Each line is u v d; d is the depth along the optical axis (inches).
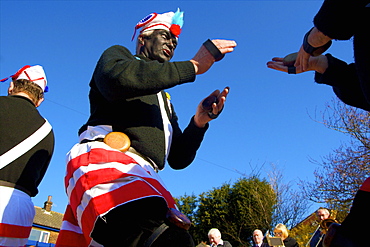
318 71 64.9
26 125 92.7
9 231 80.7
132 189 55.9
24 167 88.7
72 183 63.0
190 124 87.3
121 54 70.8
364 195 47.9
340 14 48.5
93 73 72.0
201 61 66.4
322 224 58.1
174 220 53.2
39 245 310.5
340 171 497.4
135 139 68.2
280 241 251.9
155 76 61.4
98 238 55.0
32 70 105.1
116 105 70.6
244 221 808.3
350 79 62.5
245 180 844.6
